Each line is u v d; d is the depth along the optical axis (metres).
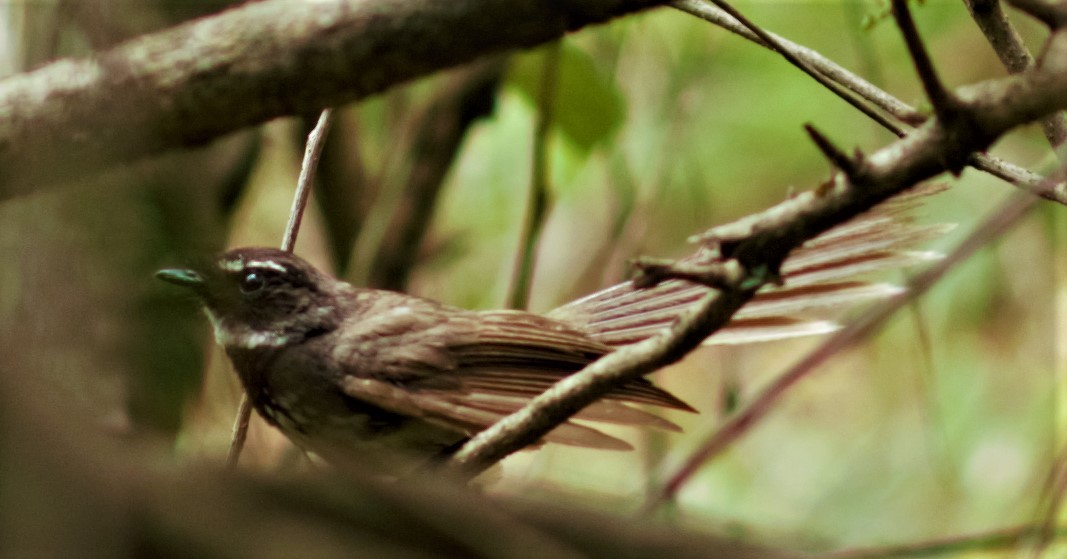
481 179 15.81
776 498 16.08
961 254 11.27
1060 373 14.70
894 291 9.07
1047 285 15.12
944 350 15.54
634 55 15.70
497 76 14.04
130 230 9.64
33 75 5.39
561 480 13.89
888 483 15.71
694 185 15.30
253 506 3.71
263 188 15.84
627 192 14.55
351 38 5.05
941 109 5.27
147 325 10.25
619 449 8.59
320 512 3.79
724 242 5.57
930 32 15.59
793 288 9.16
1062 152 7.18
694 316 6.06
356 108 15.03
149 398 10.31
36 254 7.31
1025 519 13.05
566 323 10.28
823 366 15.60
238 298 9.83
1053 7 5.37
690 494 15.98
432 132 14.51
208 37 5.20
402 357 9.56
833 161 5.36
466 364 9.70
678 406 9.37
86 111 5.29
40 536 3.46
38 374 3.73
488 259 16.12
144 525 3.56
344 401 9.57
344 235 15.32
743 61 16.55
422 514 3.92
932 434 15.02
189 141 5.39
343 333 9.72
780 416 16.83
